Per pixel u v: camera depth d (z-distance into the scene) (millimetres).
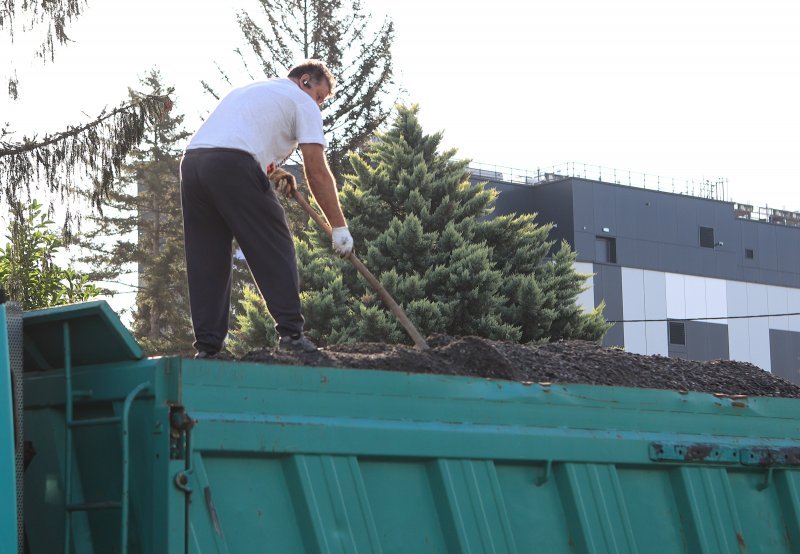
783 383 7297
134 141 18188
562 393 4902
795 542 5617
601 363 6664
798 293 64188
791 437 5750
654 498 5164
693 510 5203
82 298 16875
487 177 55250
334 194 5996
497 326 22344
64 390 4258
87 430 4113
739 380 7109
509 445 4641
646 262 57312
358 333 21641
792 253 64250
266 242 5703
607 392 5062
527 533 4664
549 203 55656
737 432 5523
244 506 3912
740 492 5504
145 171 48156
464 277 22375
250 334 22875
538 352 6586
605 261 56062
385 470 4332
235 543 3848
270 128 5762
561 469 4832
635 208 57156
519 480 4730
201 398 3861
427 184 24750
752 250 62375
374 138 34312
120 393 3984
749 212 65188
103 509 3975
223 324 5934
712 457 5297
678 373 7035
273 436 3979
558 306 23938
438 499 4430
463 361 5566
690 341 58812
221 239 5883
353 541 4094
